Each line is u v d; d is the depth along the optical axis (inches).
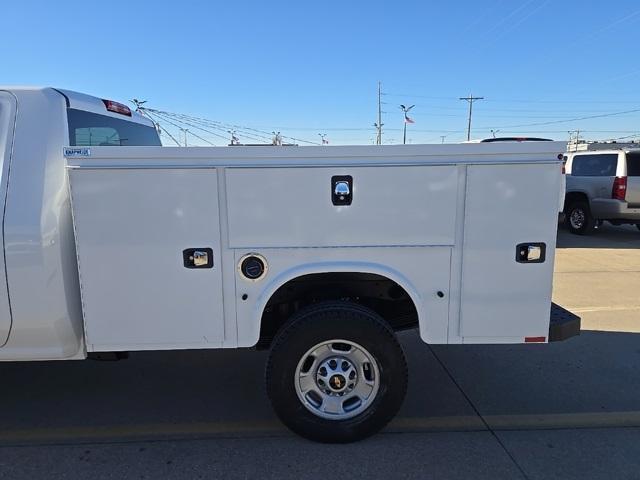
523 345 185.6
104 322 112.5
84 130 130.8
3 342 114.9
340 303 117.7
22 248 109.0
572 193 484.7
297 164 108.3
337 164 108.7
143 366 169.3
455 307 114.4
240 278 111.9
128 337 113.2
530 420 132.1
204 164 107.6
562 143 108.1
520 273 113.0
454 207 110.4
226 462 113.4
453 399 144.5
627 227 555.2
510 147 108.2
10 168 111.4
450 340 115.9
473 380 157.1
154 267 110.7
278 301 128.0
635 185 439.5
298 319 114.9
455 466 111.4
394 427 128.6
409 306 133.7
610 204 446.6
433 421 131.7
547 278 113.3
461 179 109.5
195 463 113.1
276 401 116.9
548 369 165.2
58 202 111.5
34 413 137.9
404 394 118.3
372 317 115.4
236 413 137.3
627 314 225.1
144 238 109.5
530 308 114.6
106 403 143.6
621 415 134.7
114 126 151.2
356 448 118.4
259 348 132.1
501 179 109.5
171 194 108.3
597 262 346.9
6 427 130.3
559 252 388.8
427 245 111.7
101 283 110.9
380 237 111.2
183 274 111.2
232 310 113.0
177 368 167.8
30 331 113.2
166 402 144.0
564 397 145.4
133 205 108.2
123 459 115.0
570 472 109.3
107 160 106.6
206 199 108.7
